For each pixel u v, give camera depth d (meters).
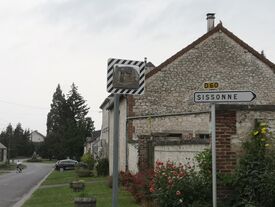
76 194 19.05
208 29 26.98
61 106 98.88
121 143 26.20
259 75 25.64
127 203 14.59
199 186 10.48
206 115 23.95
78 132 80.12
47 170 56.28
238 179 9.71
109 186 21.50
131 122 23.92
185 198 10.53
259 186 9.45
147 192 13.68
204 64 25.30
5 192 23.06
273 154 9.79
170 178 10.70
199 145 12.38
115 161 7.41
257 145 9.90
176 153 14.30
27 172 50.50
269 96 25.52
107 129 40.00
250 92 8.40
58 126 98.31
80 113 98.12
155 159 17.34
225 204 9.80
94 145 59.72
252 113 10.15
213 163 8.41
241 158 9.91
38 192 21.97
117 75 7.44
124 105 25.09
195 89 24.95
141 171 17.66
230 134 10.09
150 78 24.67
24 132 126.50
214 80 25.22
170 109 24.53
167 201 10.61
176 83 24.81
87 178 31.27
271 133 9.98
